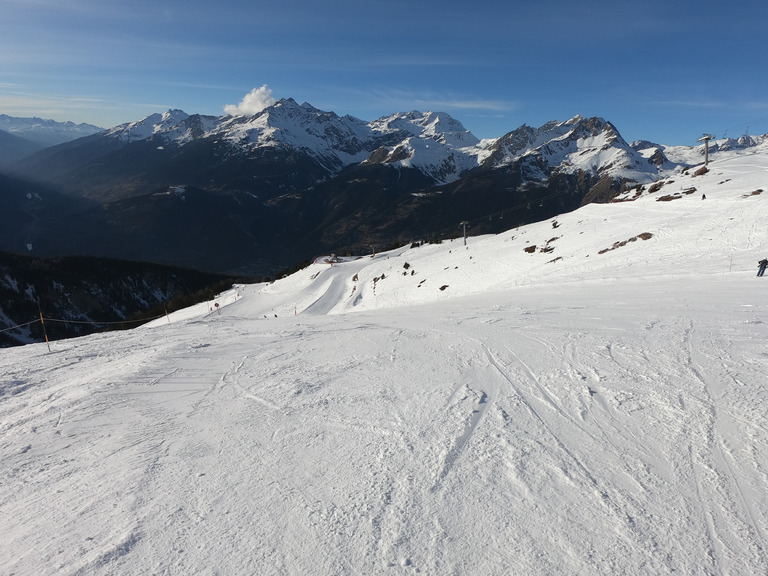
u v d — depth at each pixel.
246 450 6.05
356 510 4.54
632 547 3.86
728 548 3.79
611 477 4.85
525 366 8.58
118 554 4.12
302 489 4.99
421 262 53.75
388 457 5.55
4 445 6.98
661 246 24.75
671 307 12.79
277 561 3.91
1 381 10.84
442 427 6.24
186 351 12.40
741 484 4.59
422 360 9.67
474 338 11.21
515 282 29.23
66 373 11.43
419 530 4.20
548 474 4.97
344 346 11.80
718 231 23.55
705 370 7.40
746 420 5.73
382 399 7.48
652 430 5.75
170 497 5.03
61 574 3.90
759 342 8.62
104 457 6.23
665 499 4.45
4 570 4.02
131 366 11.06
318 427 6.59
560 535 4.04
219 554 4.04
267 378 9.34
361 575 3.70
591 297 16.48
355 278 62.97
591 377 7.63
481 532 4.12
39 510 5.02
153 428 7.13
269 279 104.12
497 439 5.80
